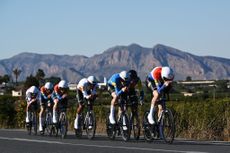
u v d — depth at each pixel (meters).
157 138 13.19
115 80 14.41
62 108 16.42
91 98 15.38
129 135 14.10
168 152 10.67
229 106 16.28
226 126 15.70
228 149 11.26
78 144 12.93
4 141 14.02
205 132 15.59
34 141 14.02
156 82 13.09
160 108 13.16
